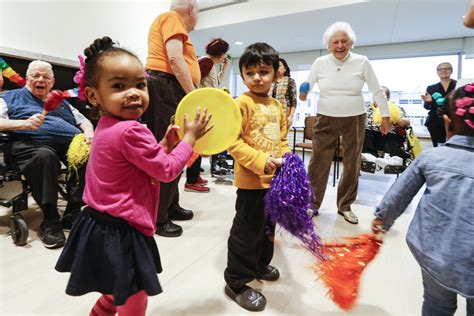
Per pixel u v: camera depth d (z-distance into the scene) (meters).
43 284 1.30
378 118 3.13
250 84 1.21
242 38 5.68
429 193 0.89
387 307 1.23
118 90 0.77
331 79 2.17
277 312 1.18
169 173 0.79
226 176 3.69
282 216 1.07
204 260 1.56
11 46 2.65
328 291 1.32
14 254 1.57
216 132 1.03
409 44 5.54
